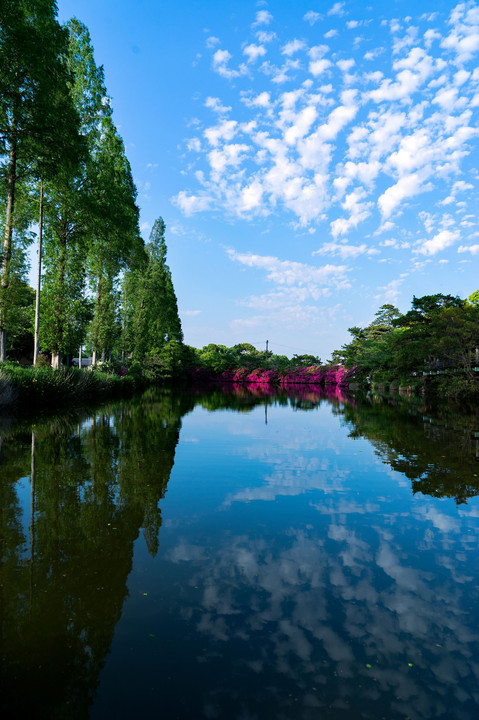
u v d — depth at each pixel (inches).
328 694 86.4
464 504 225.1
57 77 576.1
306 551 161.6
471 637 107.7
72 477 260.1
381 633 108.5
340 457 350.9
